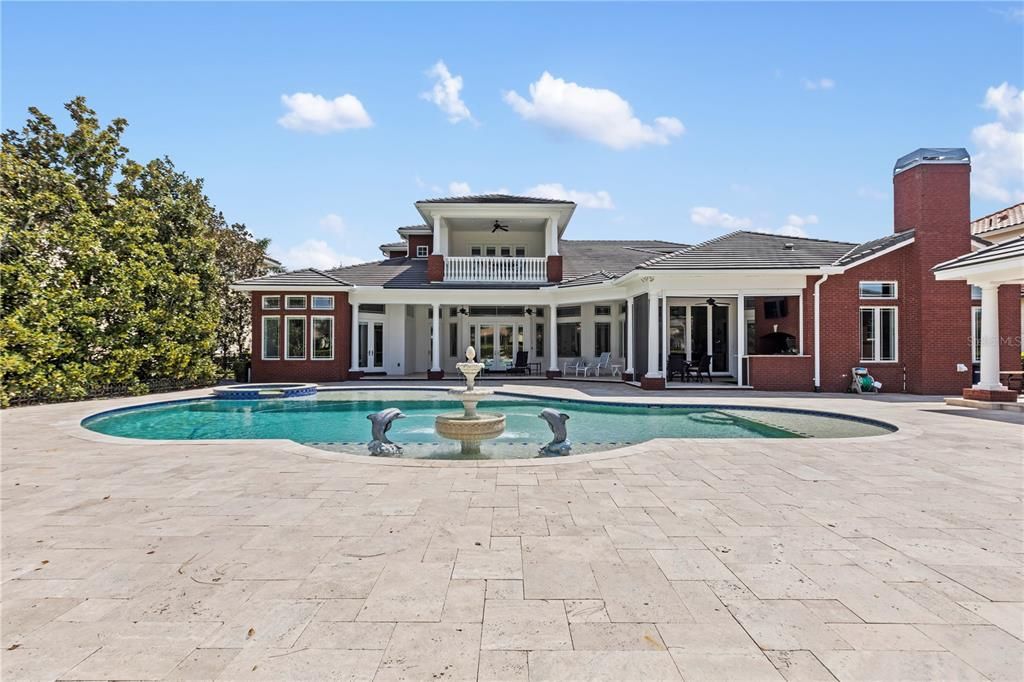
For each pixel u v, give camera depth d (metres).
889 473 5.71
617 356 20.94
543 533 3.88
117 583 3.09
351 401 13.94
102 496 4.88
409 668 2.25
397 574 3.19
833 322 15.23
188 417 11.80
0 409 11.49
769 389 15.20
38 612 2.75
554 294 19.73
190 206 17.42
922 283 14.56
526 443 8.62
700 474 5.66
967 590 2.98
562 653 2.36
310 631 2.55
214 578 3.15
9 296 12.00
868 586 3.03
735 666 2.26
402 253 25.95
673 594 2.93
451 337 23.19
